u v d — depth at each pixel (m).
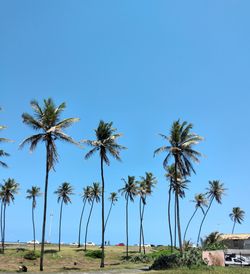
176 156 57.41
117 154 60.22
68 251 95.19
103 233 60.41
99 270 51.66
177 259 50.31
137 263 72.81
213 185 99.75
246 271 40.88
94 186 111.62
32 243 141.38
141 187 97.44
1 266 70.12
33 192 106.88
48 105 49.09
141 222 99.31
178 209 57.09
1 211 97.06
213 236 83.75
